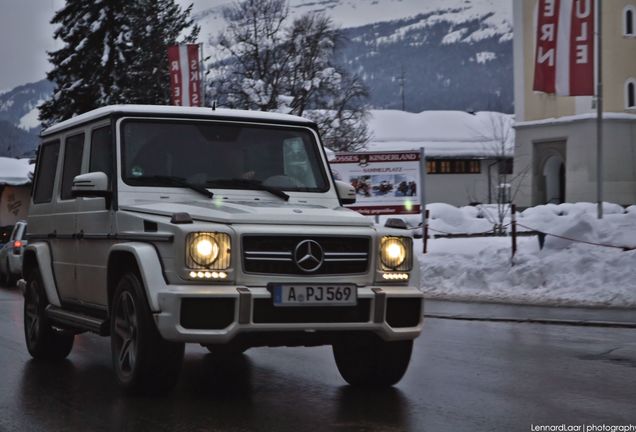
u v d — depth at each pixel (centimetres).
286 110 5581
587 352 1066
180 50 3906
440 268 2066
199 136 878
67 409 743
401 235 789
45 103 5109
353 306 749
